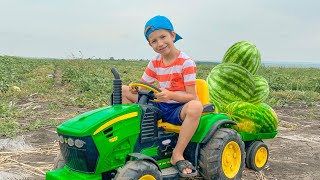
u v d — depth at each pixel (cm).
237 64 635
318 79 1908
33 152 617
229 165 464
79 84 1500
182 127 418
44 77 1928
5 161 570
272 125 548
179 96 419
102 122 371
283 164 578
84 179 369
